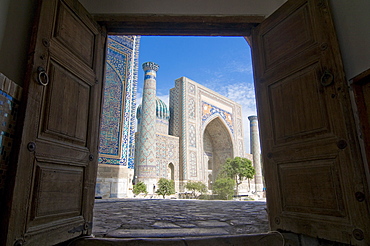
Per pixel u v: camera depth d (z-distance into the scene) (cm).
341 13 154
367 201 123
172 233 168
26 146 118
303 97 162
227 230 178
